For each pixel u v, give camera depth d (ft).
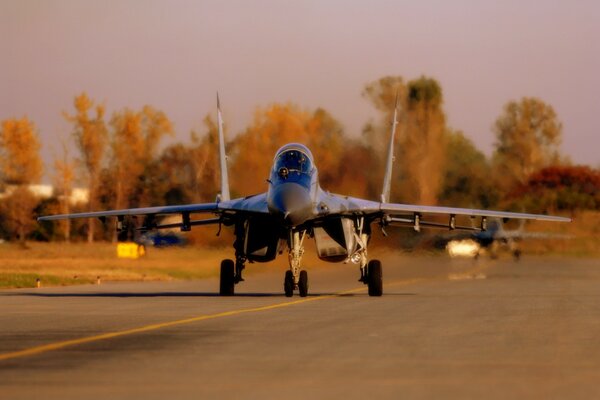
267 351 141.49
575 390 107.04
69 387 109.29
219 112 364.79
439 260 581.12
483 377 116.47
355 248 302.45
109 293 320.09
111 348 145.48
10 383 112.16
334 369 123.03
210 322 190.70
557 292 312.29
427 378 115.55
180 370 122.11
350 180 596.70
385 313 215.31
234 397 102.53
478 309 228.22
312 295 302.66
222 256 553.64
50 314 213.66
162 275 478.59
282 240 306.14
